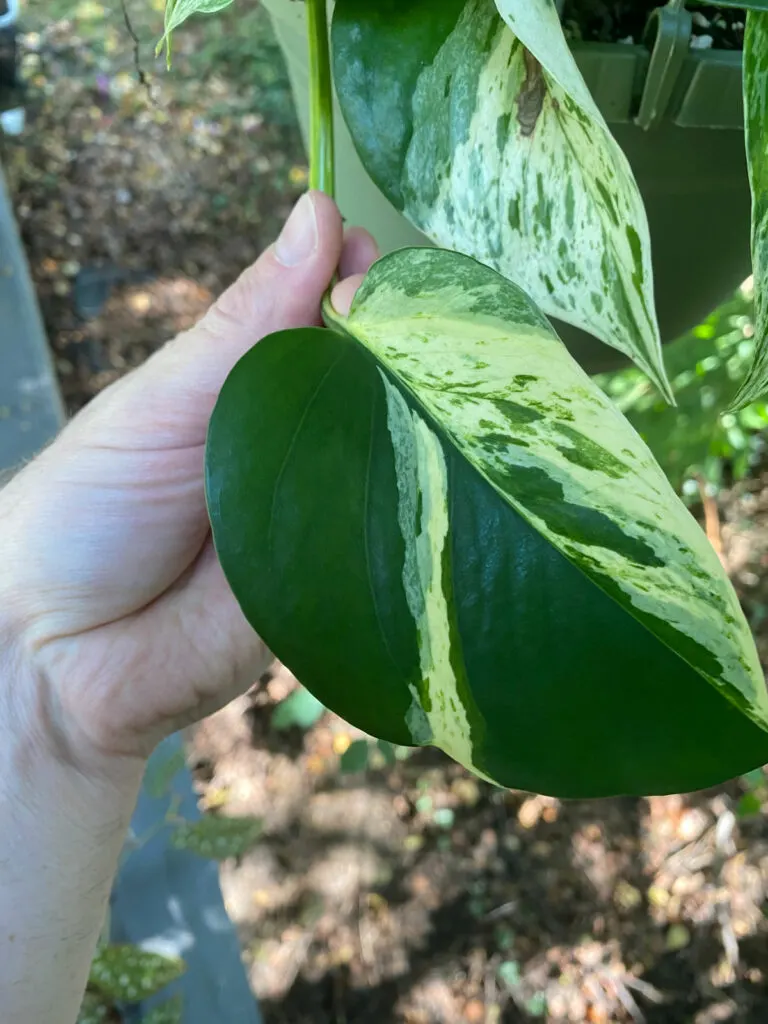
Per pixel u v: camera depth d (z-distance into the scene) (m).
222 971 0.41
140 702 0.22
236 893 0.46
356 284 0.20
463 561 0.13
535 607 0.12
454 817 0.48
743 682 0.12
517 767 0.12
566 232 0.16
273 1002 0.44
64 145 0.66
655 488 0.12
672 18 0.17
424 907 0.46
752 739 0.12
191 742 0.49
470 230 0.17
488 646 0.12
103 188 0.65
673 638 0.12
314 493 0.13
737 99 0.18
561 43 0.11
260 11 0.66
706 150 0.19
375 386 0.14
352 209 0.26
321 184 0.19
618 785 0.12
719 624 0.12
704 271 0.24
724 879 0.45
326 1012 0.44
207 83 0.67
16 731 0.21
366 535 0.13
